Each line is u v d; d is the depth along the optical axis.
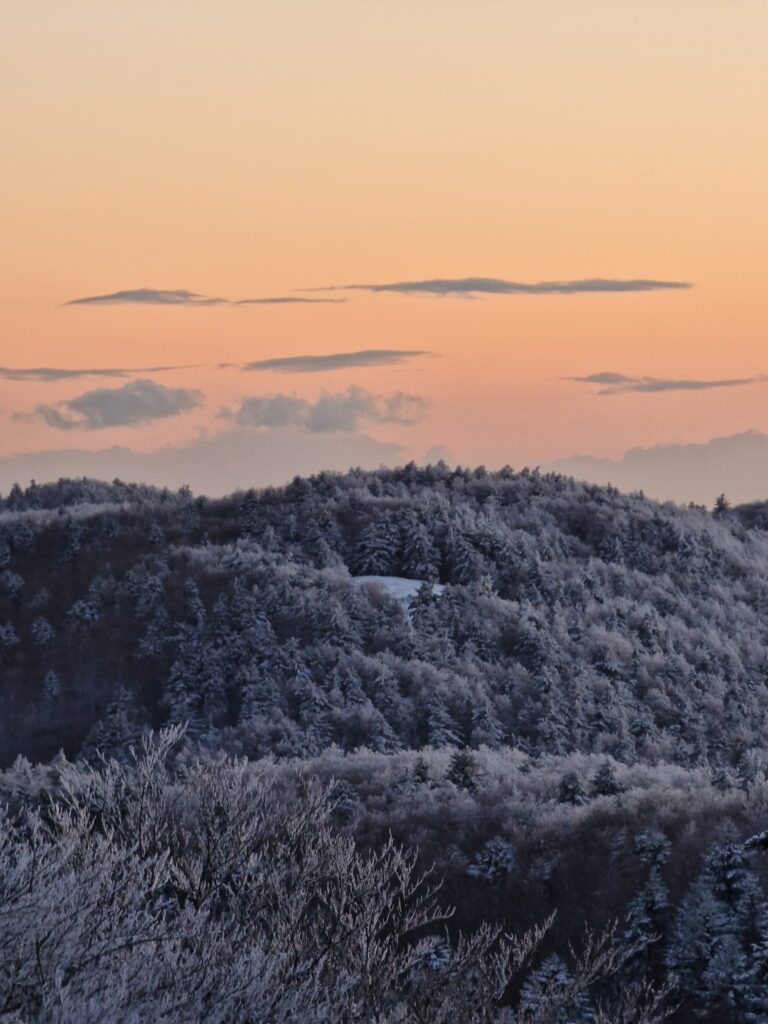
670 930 147.62
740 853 149.75
